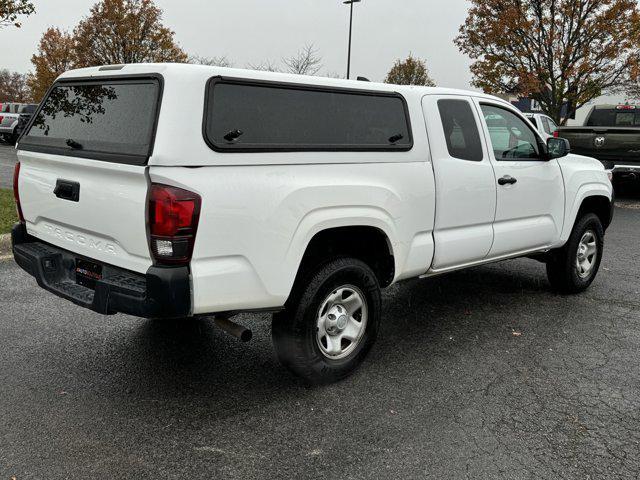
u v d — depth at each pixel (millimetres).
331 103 3582
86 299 3330
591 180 5738
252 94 3199
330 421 3326
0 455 2902
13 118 25047
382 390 3721
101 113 3324
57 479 2738
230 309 3182
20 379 3711
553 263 5727
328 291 3578
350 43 26188
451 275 6559
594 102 30812
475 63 21266
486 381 3889
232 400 3535
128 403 3459
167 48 26359
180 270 2930
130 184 3006
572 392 3762
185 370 3918
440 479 2822
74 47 27547
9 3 10422
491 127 4793
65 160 3369
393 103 3971
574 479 2859
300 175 3352
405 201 3951
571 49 19203
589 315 5270
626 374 4047
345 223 3570
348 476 2828
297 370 3582
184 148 2891
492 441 3166
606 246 8281
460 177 4352
